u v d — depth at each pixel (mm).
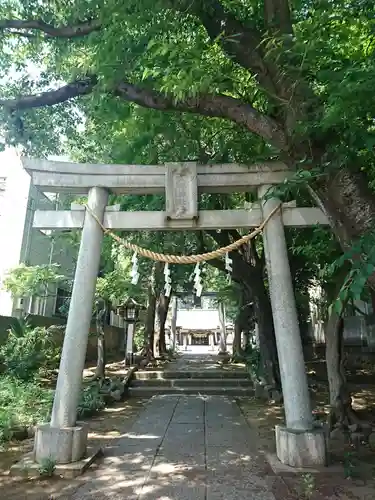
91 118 7934
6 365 9141
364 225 3674
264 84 4586
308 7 5477
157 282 14352
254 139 6438
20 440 6109
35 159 5762
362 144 3789
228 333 34031
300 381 5086
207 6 4773
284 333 5242
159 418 7980
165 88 4516
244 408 9133
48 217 5801
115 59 5023
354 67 3578
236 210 5844
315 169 3688
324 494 4047
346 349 15594
